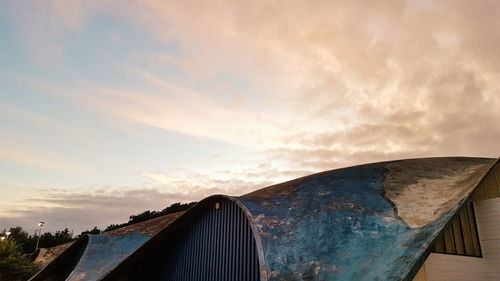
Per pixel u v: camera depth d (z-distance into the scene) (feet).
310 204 39.52
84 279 53.93
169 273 51.78
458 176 41.11
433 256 28.89
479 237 32.76
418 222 30.37
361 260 28.27
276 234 34.94
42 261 97.55
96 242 66.80
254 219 37.06
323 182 45.50
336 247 31.01
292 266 30.53
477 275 30.71
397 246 27.71
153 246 53.72
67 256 71.92
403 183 40.75
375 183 41.63
